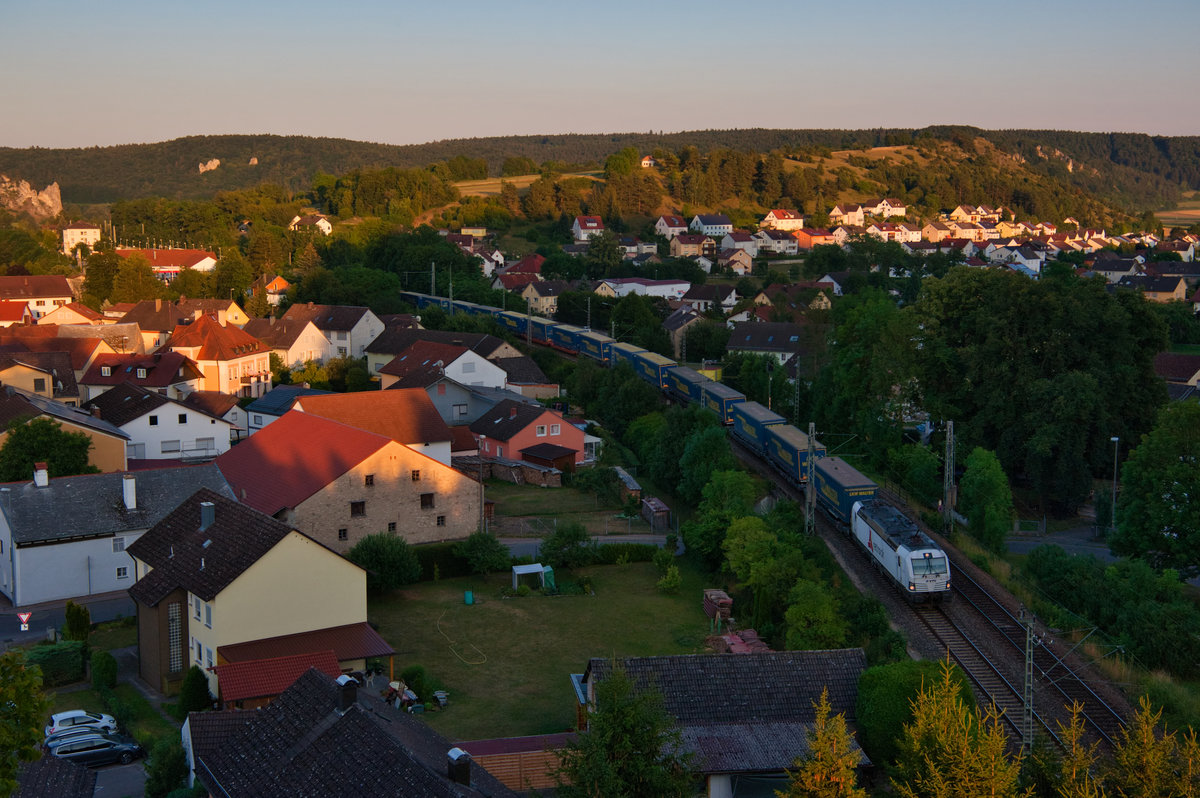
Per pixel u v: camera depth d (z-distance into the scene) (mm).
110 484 52938
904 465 68438
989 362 72625
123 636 46531
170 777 30859
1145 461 57750
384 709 29109
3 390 67938
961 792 25047
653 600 52594
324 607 41062
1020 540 67750
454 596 53000
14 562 49344
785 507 57219
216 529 43125
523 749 34750
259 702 36188
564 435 77625
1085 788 24859
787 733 32750
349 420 70000
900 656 38344
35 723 20484
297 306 115562
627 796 25578
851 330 78000
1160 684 38500
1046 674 39750
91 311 117062
